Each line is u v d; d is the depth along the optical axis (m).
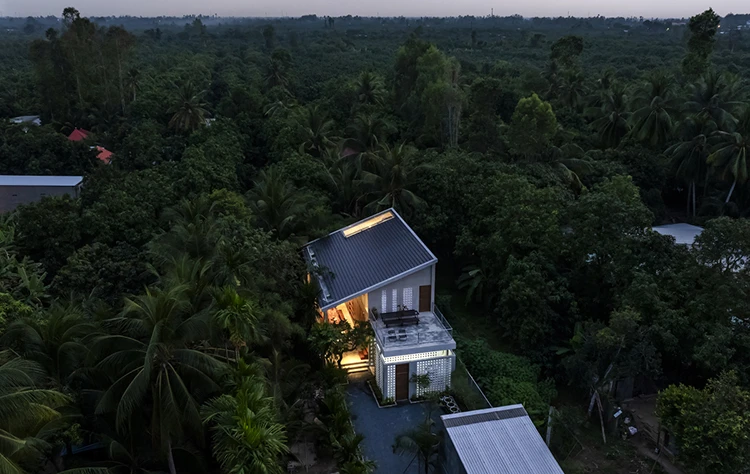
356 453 18.94
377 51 144.38
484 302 32.88
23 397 12.80
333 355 24.55
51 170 47.69
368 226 31.30
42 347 16.92
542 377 26.48
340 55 128.88
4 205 42.41
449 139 50.34
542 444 17.28
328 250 30.25
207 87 87.12
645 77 62.19
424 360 23.34
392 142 56.41
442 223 34.53
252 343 20.36
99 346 16.09
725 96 46.47
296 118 56.03
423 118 56.81
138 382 15.27
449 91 49.78
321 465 20.03
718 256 23.19
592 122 53.34
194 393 16.89
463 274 33.59
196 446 18.27
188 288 17.77
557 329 27.42
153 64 108.62
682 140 45.22
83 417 17.22
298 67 111.38
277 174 38.25
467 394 22.98
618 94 51.62
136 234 30.67
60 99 69.31
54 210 30.94
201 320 16.39
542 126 40.38
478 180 35.47
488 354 25.53
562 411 22.16
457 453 16.88
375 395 23.80
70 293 24.50
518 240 29.02
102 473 14.55
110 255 27.92
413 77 62.72
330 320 26.64
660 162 44.59
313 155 51.56
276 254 25.33
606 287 27.62
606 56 115.44
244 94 67.38
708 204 42.38
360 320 26.08
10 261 27.77
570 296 27.06
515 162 42.12
